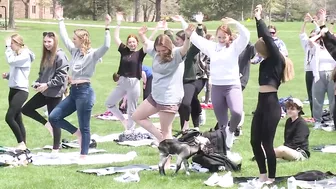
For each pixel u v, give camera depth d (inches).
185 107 456.1
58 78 423.5
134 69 480.4
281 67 341.4
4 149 425.7
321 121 537.6
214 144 388.2
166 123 374.3
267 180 349.7
